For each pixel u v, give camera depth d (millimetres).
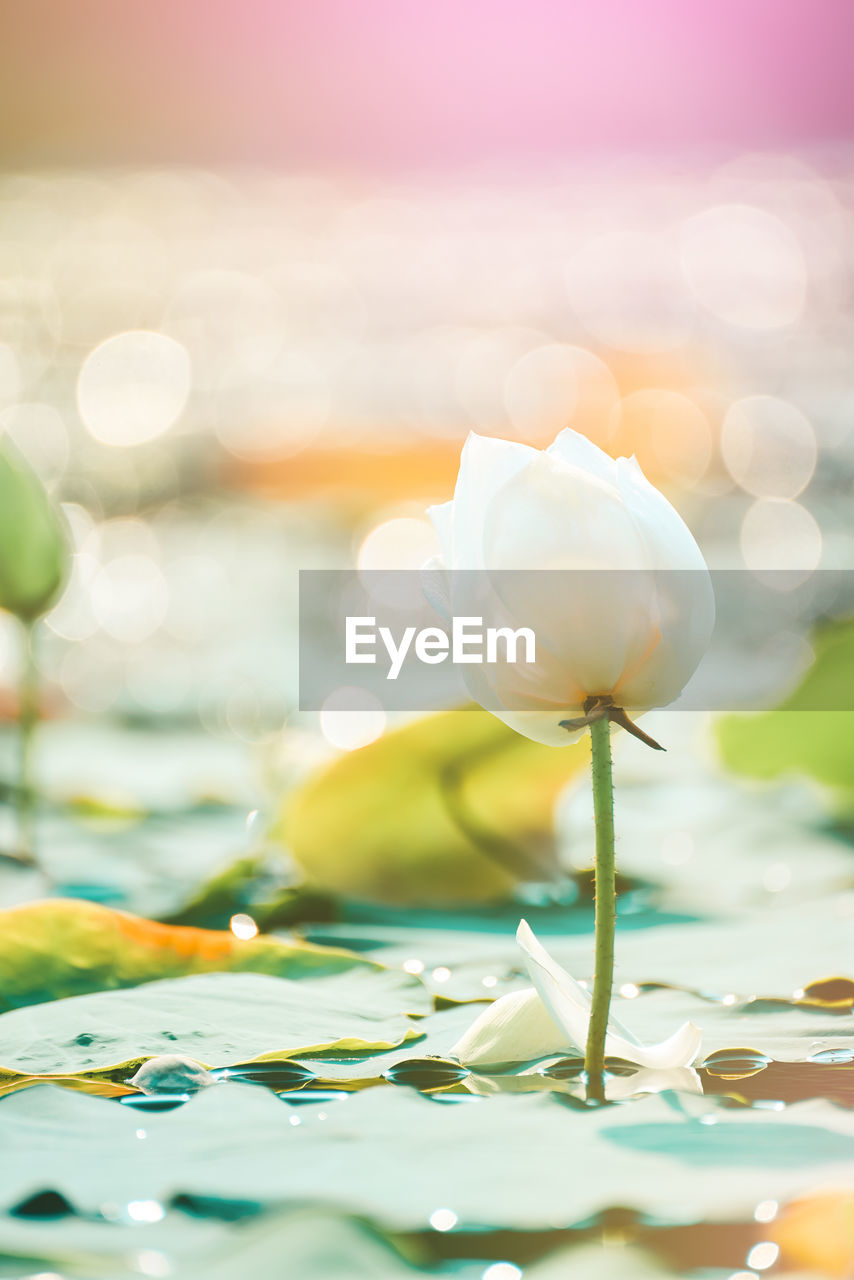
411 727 1543
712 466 5723
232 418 7258
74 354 8945
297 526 5227
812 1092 1187
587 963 1439
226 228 15133
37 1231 1057
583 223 14906
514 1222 1062
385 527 5102
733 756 2000
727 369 8008
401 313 11078
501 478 1198
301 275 12719
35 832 1923
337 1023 1272
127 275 12406
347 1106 1172
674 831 1979
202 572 4504
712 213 14719
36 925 1341
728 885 1647
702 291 11227
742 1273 1029
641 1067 1231
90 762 2498
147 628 3906
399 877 1590
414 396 8055
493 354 9328
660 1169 1100
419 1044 1267
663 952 1458
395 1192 1085
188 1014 1275
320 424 7137
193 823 2023
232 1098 1180
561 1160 1110
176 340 9766
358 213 16172
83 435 6570
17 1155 1121
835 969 1400
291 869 1658
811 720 1937
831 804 2002
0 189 16828
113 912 1363
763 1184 1084
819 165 17281
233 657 3381
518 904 1605
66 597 4207
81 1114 1163
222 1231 1057
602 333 9781
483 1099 1182
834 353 8258
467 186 17859
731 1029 1295
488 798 1590
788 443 5922
